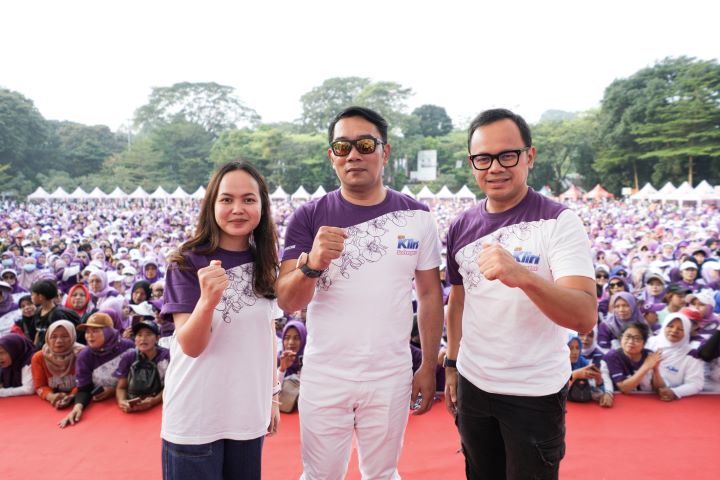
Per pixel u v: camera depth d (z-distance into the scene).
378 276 2.05
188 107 81.81
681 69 46.19
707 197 27.97
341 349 2.05
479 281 1.93
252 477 1.93
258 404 1.90
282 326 4.91
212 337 1.81
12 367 4.01
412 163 69.19
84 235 15.53
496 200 1.92
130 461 3.01
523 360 1.83
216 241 1.87
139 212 29.92
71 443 3.22
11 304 5.29
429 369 2.26
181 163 63.06
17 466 2.95
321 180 57.91
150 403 3.70
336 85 72.81
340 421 2.10
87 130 69.00
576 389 3.74
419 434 3.38
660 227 15.70
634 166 46.69
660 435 3.24
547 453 1.83
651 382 3.87
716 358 3.87
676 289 5.15
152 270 7.58
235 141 61.31
